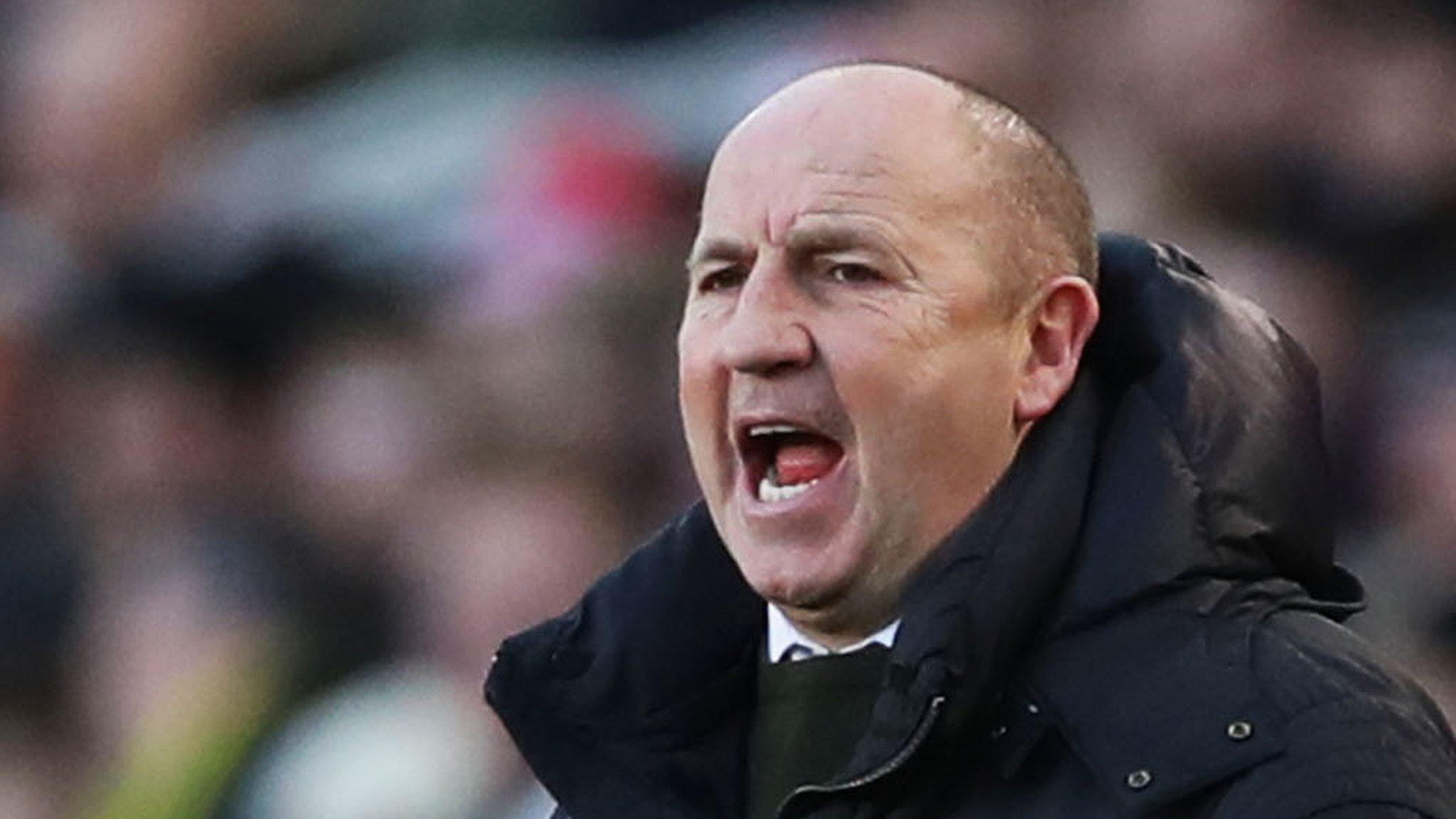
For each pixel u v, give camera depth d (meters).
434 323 28.50
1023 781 13.15
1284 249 24.98
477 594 23.03
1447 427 23.70
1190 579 13.21
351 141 33.62
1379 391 24.59
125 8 35.38
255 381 30.06
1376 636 22.33
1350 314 24.91
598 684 14.13
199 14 35.31
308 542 27.44
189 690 25.75
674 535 14.23
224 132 35.09
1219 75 25.80
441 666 23.72
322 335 29.98
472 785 22.88
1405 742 12.87
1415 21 26.95
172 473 29.84
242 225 32.03
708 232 13.48
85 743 28.94
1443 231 26.30
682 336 13.62
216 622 26.47
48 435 31.94
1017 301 13.42
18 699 29.00
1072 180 13.68
